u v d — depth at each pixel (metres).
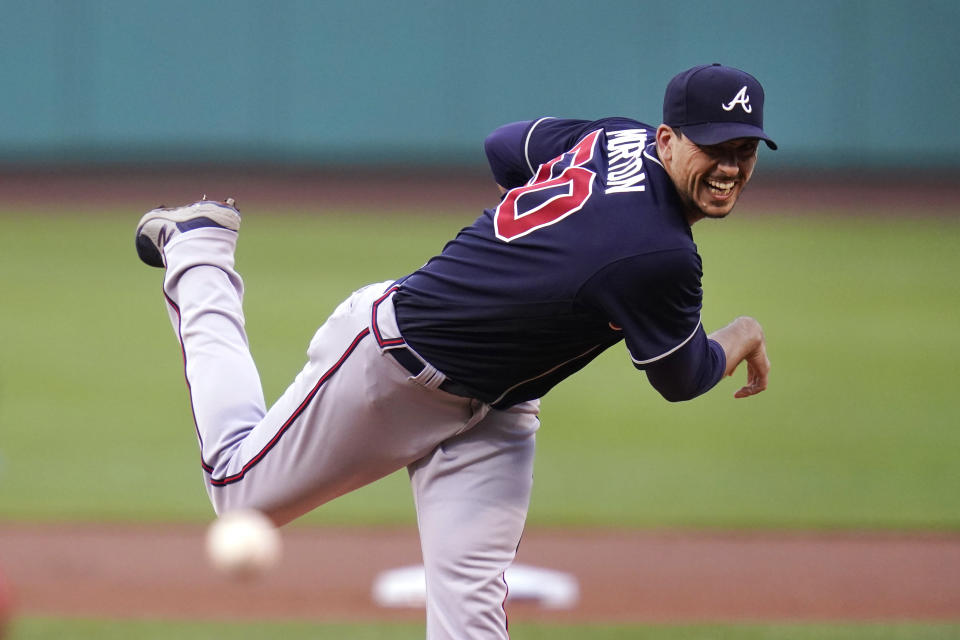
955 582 18.72
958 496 24.05
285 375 33.06
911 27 78.19
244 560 7.75
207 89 78.44
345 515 22.75
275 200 74.25
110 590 17.84
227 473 11.60
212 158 79.25
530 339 10.73
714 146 10.01
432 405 11.15
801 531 21.66
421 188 79.00
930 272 53.66
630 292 10.24
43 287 47.75
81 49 77.44
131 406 30.92
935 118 79.19
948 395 33.03
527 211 10.66
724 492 24.27
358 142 79.88
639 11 77.62
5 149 78.56
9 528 21.25
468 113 79.69
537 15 78.31
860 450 27.70
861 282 51.12
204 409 11.73
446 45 79.00
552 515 22.59
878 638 15.63
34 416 29.73
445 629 11.43
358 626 16.03
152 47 77.81
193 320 12.02
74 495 23.41
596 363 38.56
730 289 49.25
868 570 19.36
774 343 39.53
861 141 79.44
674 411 31.75
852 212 72.25
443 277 10.81
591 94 78.56
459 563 11.39
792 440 28.70
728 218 71.00
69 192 75.00
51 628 15.77
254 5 77.94
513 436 11.66
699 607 17.25
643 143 10.99
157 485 24.22
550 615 16.72
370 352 10.93
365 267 51.53
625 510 22.97
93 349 37.47
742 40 78.31
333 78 79.31
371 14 78.75
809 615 16.84
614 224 10.25
